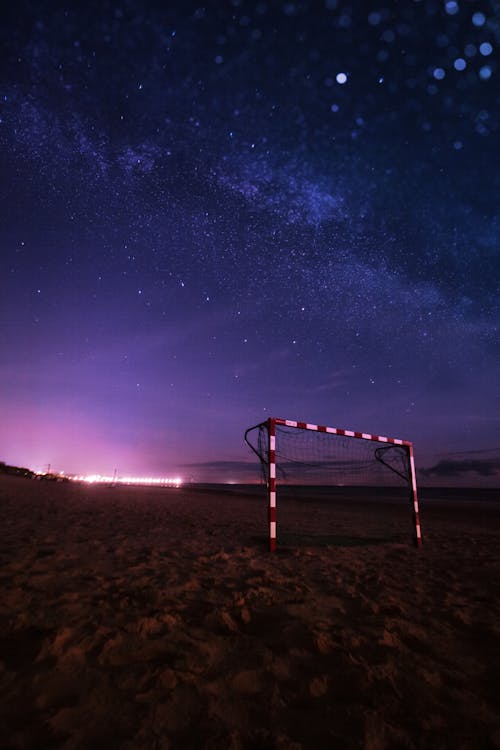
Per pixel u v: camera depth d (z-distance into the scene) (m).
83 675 1.98
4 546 5.02
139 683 1.93
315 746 1.55
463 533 9.09
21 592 3.20
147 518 9.45
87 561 4.50
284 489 50.12
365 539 7.66
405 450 7.52
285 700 1.87
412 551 6.49
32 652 2.19
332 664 2.25
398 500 26.20
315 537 7.66
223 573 4.35
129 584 3.65
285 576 4.36
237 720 1.69
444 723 1.75
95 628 2.56
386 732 1.65
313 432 7.43
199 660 2.22
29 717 1.63
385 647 2.52
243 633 2.68
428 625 2.99
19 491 15.27
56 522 7.59
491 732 1.69
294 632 2.70
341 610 3.24
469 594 3.94
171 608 3.05
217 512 12.48
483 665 2.35
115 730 1.58
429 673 2.19
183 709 1.75
